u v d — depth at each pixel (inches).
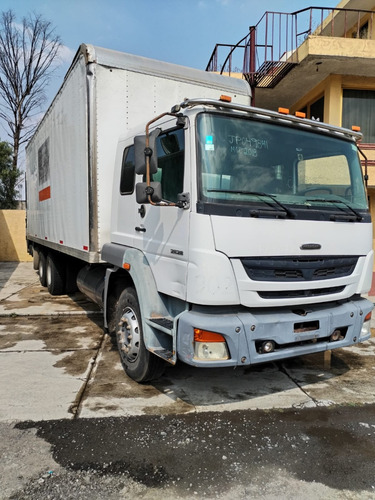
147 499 108.6
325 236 156.9
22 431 139.6
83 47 197.9
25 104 1203.2
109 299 205.0
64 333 256.1
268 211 142.9
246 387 180.4
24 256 691.4
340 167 173.9
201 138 140.1
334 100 443.8
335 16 515.2
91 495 109.7
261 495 110.6
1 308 317.4
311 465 124.0
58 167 275.9
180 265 143.9
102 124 198.5
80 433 138.9
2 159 914.7
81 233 220.1
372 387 182.7
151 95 208.5
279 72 427.8
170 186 152.3
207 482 115.5
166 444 133.6
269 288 142.9
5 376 186.2
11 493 109.9
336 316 158.9
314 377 193.8
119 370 195.5
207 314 139.1
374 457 129.0
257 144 152.0
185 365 205.8
